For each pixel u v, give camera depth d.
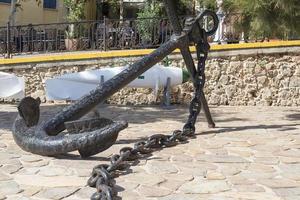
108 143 5.52
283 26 8.13
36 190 4.56
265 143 6.93
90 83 11.77
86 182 4.81
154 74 12.02
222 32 12.64
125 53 12.44
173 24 7.04
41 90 12.61
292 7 7.79
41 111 10.95
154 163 5.60
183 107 12.05
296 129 8.26
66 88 11.81
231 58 12.57
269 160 5.86
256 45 12.46
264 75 12.60
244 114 10.67
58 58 12.55
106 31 13.01
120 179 4.92
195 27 7.02
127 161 5.68
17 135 5.90
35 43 13.28
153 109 11.61
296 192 4.57
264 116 10.30
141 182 4.83
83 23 13.14
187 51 7.09
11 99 12.74
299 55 12.48
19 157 5.87
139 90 12.64
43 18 19.94
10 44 13.08
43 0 19.91
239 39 12.61
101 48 13.06
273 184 4.82
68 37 13.32
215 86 12.65
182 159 5.84
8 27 13.02
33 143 5.69
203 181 4.91
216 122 9.16
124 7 19.70
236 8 8.55
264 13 8.05
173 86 12.54
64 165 5.48
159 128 8.54
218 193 4.53
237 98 12.66
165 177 5.03
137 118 10.01
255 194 4.50
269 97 12.64
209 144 6.79
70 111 5.98
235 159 5.89
